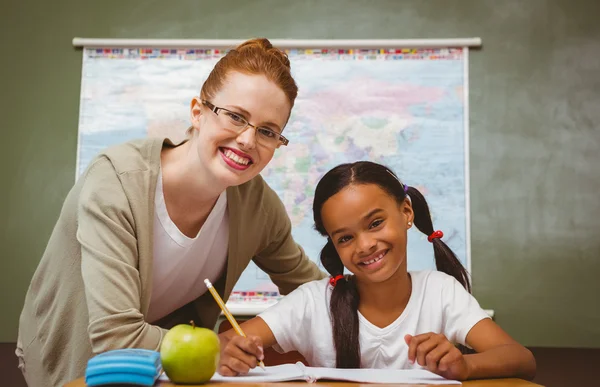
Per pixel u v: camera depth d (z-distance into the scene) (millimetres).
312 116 2732
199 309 1438
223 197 1308
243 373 937
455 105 2740
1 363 2623
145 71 2781
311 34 2805
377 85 2748
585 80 2773
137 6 2842
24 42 2836
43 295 1287
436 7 2816
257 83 1132
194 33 2822
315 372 933
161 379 880
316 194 1289
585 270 2656
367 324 1256
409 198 1399
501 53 2787
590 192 2707
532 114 2756
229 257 1361
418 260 2627
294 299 1308
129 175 1183
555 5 2811
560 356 2588
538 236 2682
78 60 2814
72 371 1226
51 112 2789
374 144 2719
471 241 2682
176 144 1321
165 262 1282
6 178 2756
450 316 1240
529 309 2635
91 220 1134
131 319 1043
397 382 874
